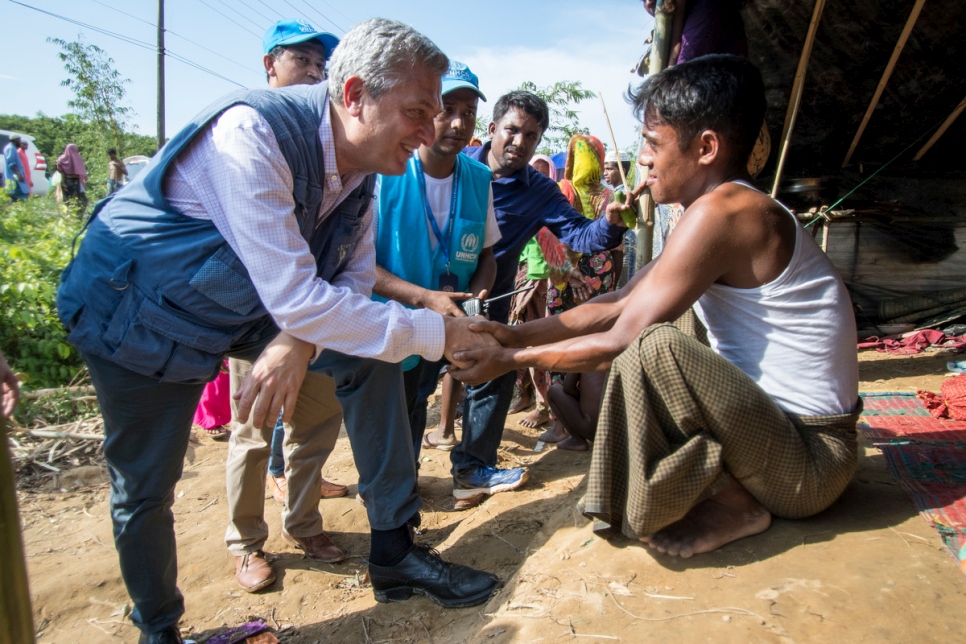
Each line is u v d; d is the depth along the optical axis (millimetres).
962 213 6500
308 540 3139
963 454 2598
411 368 3271
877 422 3188
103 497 3980
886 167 6562
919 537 1998
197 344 2041
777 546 2027
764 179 6746
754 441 1946
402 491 2592
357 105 2031
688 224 2035
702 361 1908
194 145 1996
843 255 6832
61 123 41125
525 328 2475
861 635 1639
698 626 1751
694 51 3982
